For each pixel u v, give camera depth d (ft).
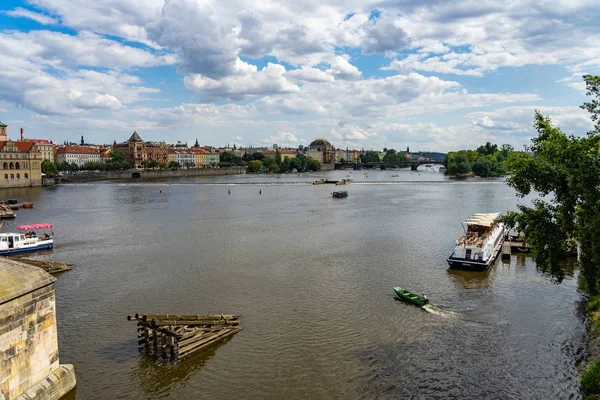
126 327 150.41
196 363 126.82
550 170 116.47
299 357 130.21
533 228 122.83
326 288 189.37
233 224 359.25
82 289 190.29
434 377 120.06
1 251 253.24
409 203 508.12
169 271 216.95
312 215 410.31
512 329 148.66
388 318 157.58
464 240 225.76
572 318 157.28
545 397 111.45
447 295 181.68
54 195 638.94
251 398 110.93
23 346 98.02
